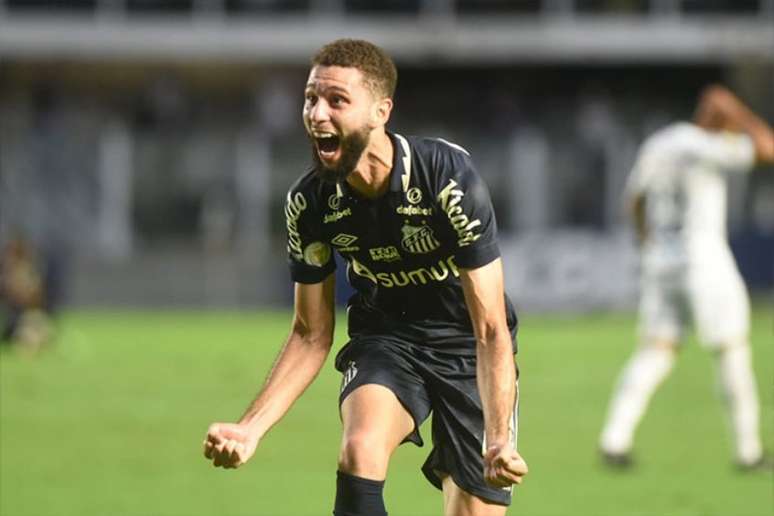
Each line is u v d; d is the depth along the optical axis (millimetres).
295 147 96812
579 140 93062
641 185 34531
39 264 90812
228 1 116062
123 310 95312
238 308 95812
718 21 115688
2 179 95562
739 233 91375
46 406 47938
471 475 19078
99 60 117688
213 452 17281
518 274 89875
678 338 34906
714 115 33906
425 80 120250
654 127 94500
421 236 18172
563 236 90562
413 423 18797
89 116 110000
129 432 41938
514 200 92812
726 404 34750
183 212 96312
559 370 57688
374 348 19203
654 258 34469
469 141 93375
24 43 114938
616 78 121312
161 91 113688
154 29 115625
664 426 42844
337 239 18484
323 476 34375
